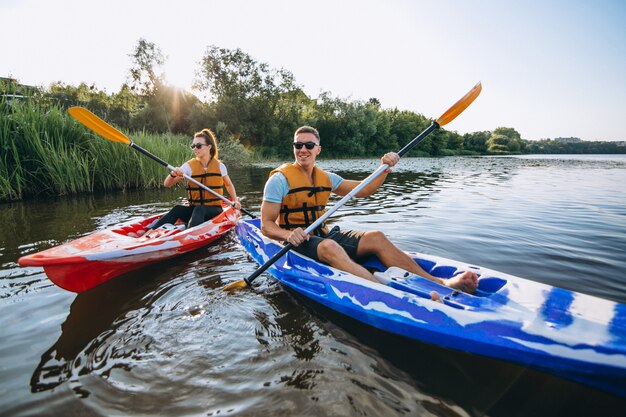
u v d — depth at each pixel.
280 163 19.19
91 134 7.27
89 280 2.43
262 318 2.03
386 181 9.24
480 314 1.62
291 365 1.61
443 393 1.44
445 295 1.88
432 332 1.68
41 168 6.49
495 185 8.27
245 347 1.74
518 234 3.66
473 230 3.83
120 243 2.77
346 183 2.90
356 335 1.86
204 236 3.38
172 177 3.93
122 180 7.50
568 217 4.50
